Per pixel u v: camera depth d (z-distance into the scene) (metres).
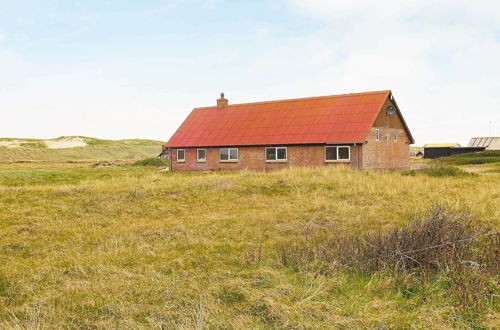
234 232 11.20
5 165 68.00
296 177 20.86
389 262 7.50
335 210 14.02
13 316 6.00
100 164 63.03
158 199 16.30
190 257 8.88
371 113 34.38
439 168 25.36
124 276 7.66
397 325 5.51
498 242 8.31
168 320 5.74
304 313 5.81
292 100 40.78
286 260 8.20
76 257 8.97
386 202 15.31
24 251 9.71
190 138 42.09
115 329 5.59
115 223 12.84
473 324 5.51
